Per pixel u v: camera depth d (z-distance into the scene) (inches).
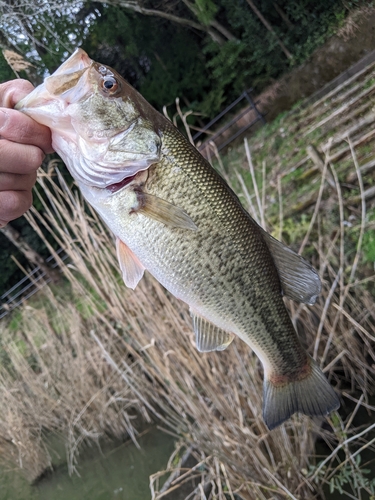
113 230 13.7
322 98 61.9
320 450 27.5
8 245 92.2
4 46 55.4
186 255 13.7
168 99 95.3
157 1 89.0
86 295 29.6
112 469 38.9
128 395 39.6
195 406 23.2
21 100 11.8
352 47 70.0
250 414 24.5
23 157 10.5
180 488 27.7
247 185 51.6
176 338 25.5
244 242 14.5
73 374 40.8
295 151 52.0
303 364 16.0
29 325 51.4
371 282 30.4
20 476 44.2
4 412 43.6
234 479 22.3
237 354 23.4
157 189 13.4
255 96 87.9
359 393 29.5
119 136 12.9
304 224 37.6
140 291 26.6
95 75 12.7
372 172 36.9
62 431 44.1
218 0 88.9
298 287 15.3
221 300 14.4
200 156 14.3
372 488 22.0
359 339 30.4
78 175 13.0
